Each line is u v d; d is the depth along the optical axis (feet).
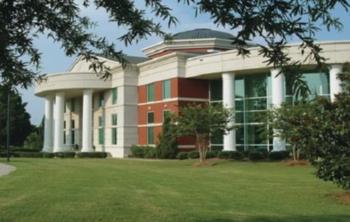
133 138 191.31
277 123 112.88
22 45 20.34
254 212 41.96
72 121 239.30
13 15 19.40
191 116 126.72
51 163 133.90
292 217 39.58
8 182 68.44
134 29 19.52
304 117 51.93
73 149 225.15
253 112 156.35
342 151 50.06
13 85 21.39
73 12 20.72
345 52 135.23
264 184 67.77
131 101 191.83
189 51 181.47
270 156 135.95
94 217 38.68
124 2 19.19
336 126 49.73
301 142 51.65
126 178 76.43
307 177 80.79
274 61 15.98
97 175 82.94
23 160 158.71
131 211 41.29
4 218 38.52
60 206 43.91
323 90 140.46
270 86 153.38
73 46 21.22
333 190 58.59
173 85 167.73
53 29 20.72
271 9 14.38
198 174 88.38
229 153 142.31
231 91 155.02
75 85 202.69
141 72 190.08
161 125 173.88
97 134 212.84
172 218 38.17
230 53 153.48
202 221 37.37
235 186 64.59
